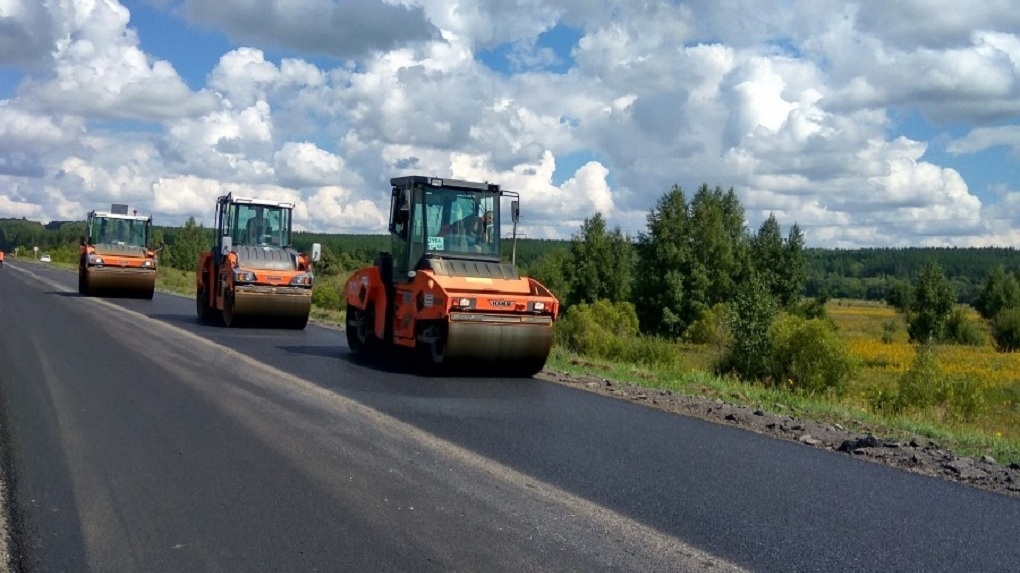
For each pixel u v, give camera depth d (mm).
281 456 7625
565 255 60531
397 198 14836
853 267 171500
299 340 18125
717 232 53156
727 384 16219
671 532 5934
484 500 6488
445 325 13195
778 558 5523
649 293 53344
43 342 15602
